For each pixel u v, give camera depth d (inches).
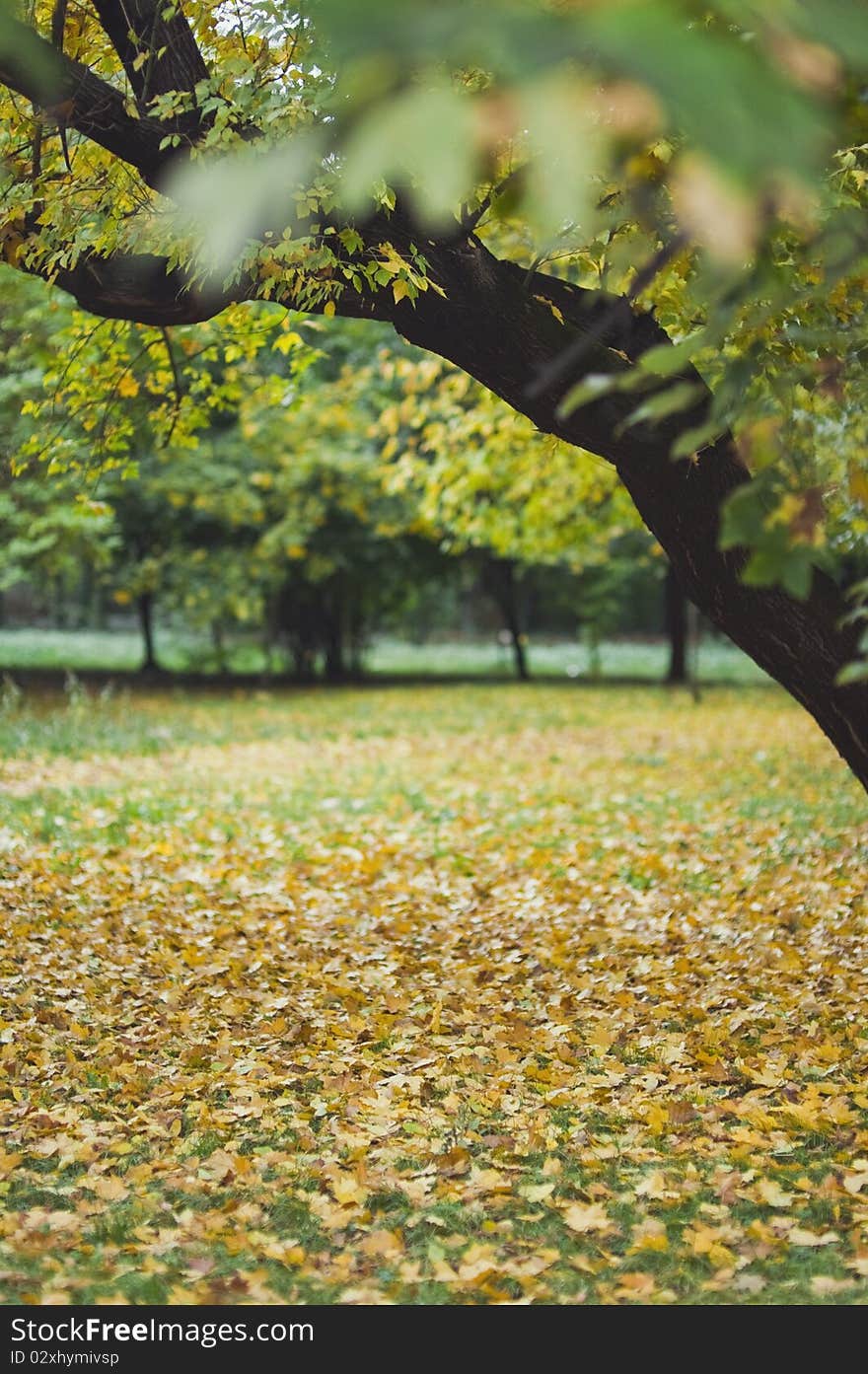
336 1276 155.6
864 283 159.8
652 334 211.9
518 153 138.8
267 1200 176.7
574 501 577.6
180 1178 183.6
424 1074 227.5
